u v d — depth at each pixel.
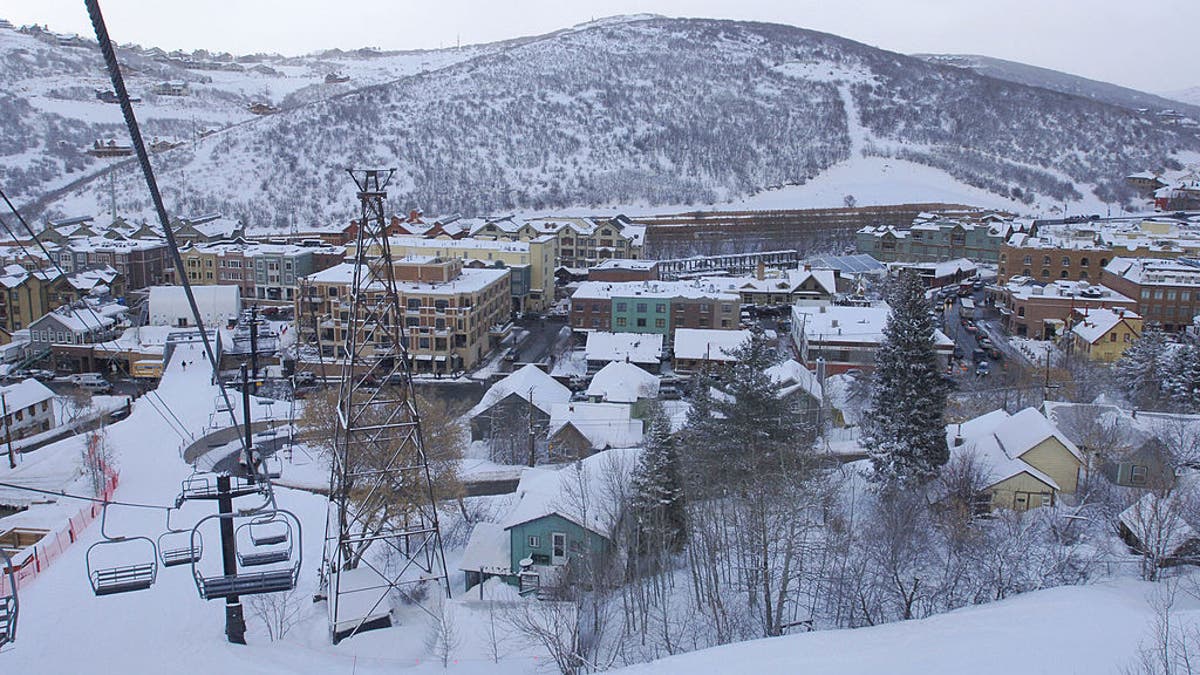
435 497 42.03
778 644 26.28
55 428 67.19
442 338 80.81
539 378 65.69
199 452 61.09
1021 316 92.75
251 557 26.61
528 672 29.38
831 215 164.75
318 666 30.27
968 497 42.12
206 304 94.75
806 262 121.06
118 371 82.38
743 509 36.19
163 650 30.91
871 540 34.59
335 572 36.06
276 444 63.44
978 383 69.75
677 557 39.38
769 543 35.88
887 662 24.11
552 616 31.59
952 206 174.62
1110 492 45.12
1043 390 64.94
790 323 95.06
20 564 39.62
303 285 83.94
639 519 35.66
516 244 107.12
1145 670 21.44
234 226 134.38
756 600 33.88
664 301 89.00
